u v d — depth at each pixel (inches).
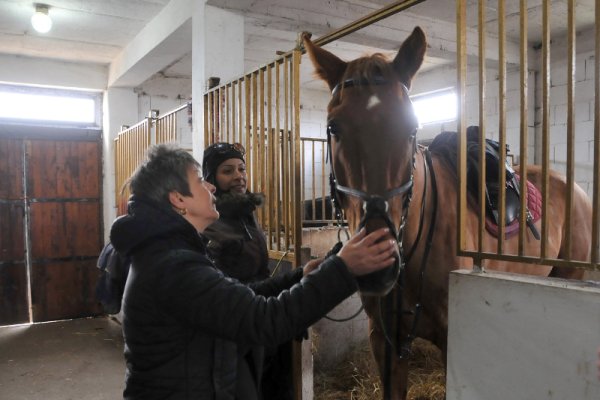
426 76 245.4
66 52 195.9
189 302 37.8
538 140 195.2
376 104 45.8
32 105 207.5
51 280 206.4
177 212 42.6
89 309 213.2
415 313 56.6
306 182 283.9
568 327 34.6
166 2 147.1
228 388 43.1
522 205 40.4
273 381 68.4
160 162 42.4
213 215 44.9
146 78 199.2
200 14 127.0
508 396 38.8
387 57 53.4
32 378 134.3
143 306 39.4
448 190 60.9
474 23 174.4
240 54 130.1
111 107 215.0
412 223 54.9
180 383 39.9
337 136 48.0
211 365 41.5
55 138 208.1
